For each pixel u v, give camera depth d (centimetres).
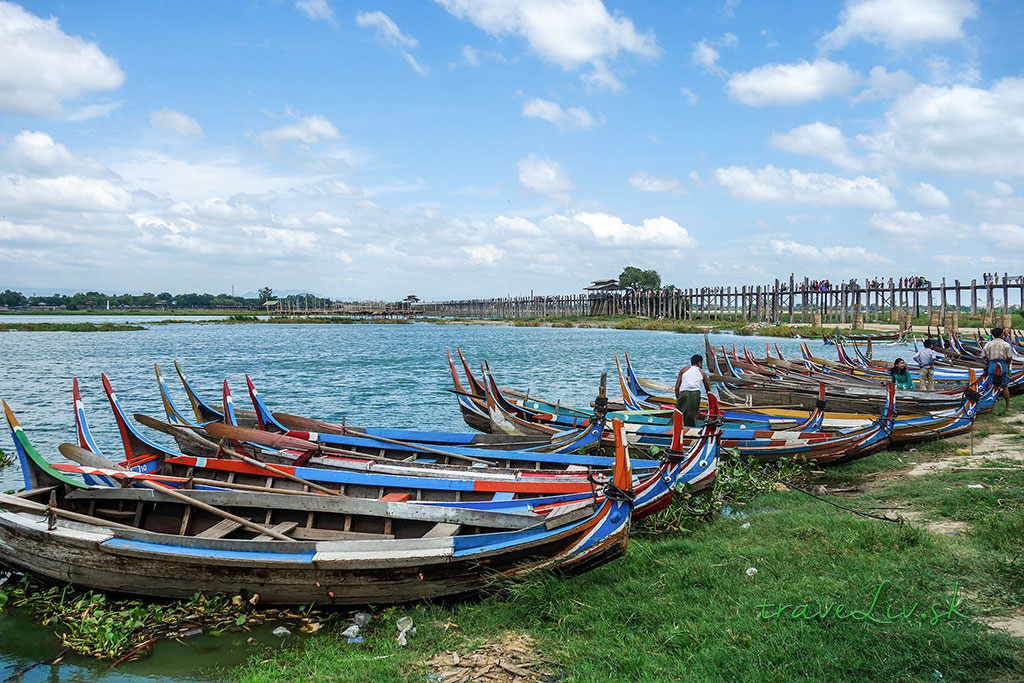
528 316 11906
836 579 798
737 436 1506
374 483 1066
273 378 3631
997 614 685
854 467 1504
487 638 720
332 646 736
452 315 15112
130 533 852
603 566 882
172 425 1195
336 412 2588
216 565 810
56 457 1789
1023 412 2122
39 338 7100
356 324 11269
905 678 572
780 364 3097
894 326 6056
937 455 1577
